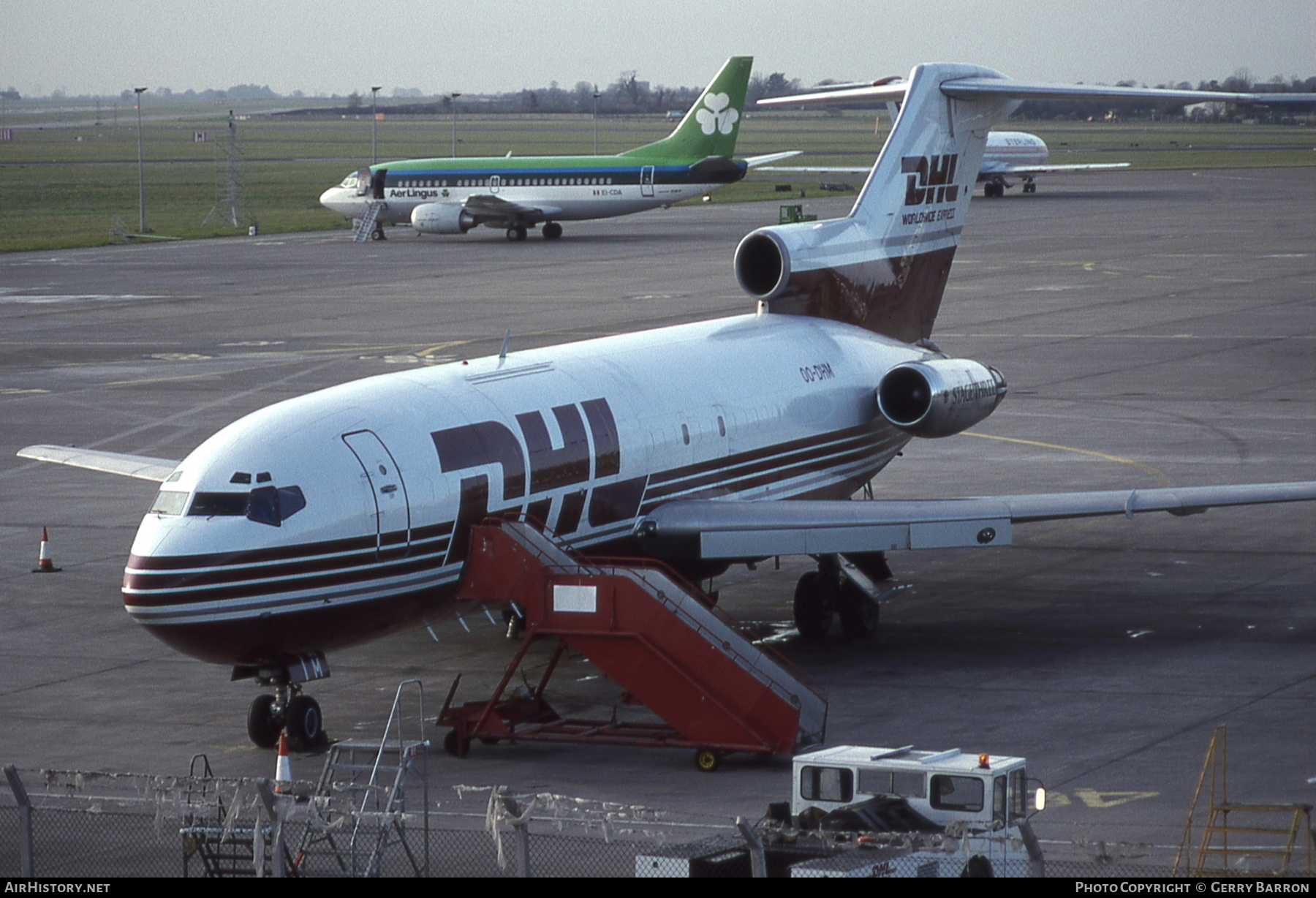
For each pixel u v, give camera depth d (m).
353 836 64.75
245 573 79.12
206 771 80.25
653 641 83.88
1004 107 136.88
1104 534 138.12
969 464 159.75
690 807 75.19
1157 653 101.38
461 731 84.69
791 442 113.06
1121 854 63.25
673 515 100.44
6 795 78.75
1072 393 197.50
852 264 126.19
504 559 87.50
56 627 113.19
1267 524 139.75
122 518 147.38
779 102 131.38
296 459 82.38
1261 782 75.94
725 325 117.88
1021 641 105.75
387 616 85.69
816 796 64.44
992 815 61.28
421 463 86.44
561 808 74.56
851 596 106.88
